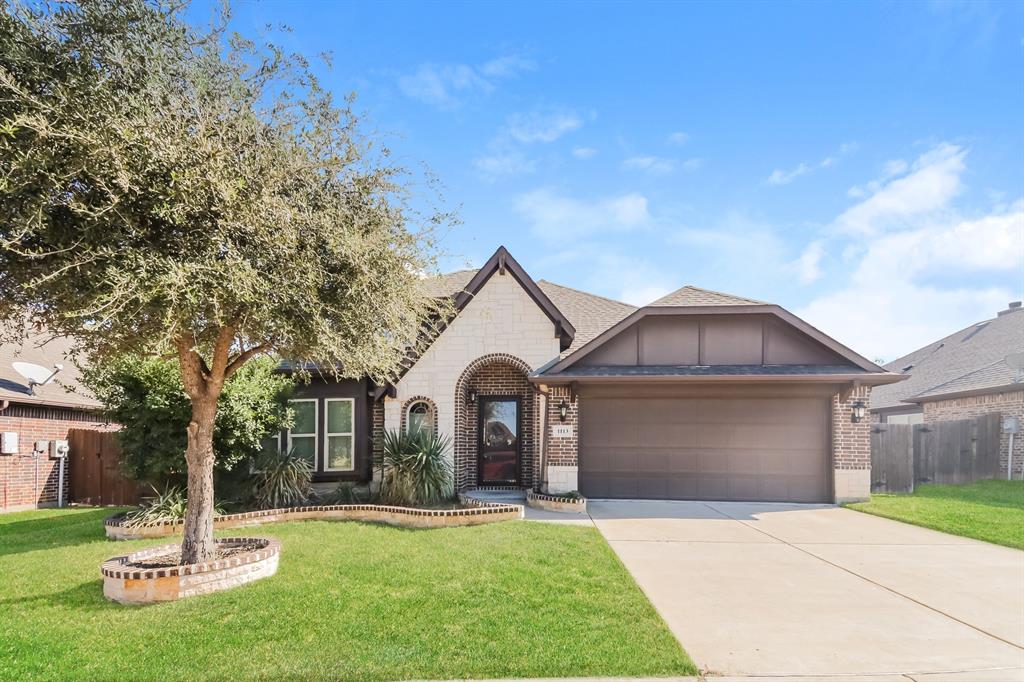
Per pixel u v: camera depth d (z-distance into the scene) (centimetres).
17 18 566
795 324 1402
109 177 555
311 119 705
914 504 1334
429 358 1505
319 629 581
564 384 1402
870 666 512
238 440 1164
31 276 603
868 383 1354
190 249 596
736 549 920
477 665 505
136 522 1058
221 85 655
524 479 1547
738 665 512
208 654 532
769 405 1412
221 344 744
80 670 504
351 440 1514
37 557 900
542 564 794
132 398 1094
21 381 1614
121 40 598
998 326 2478
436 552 862
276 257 634
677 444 1423
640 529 1066
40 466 1595
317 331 659
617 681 483
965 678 493
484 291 1516
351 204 724
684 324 1450
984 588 731
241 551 823
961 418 2103
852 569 812
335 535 993
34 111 557
